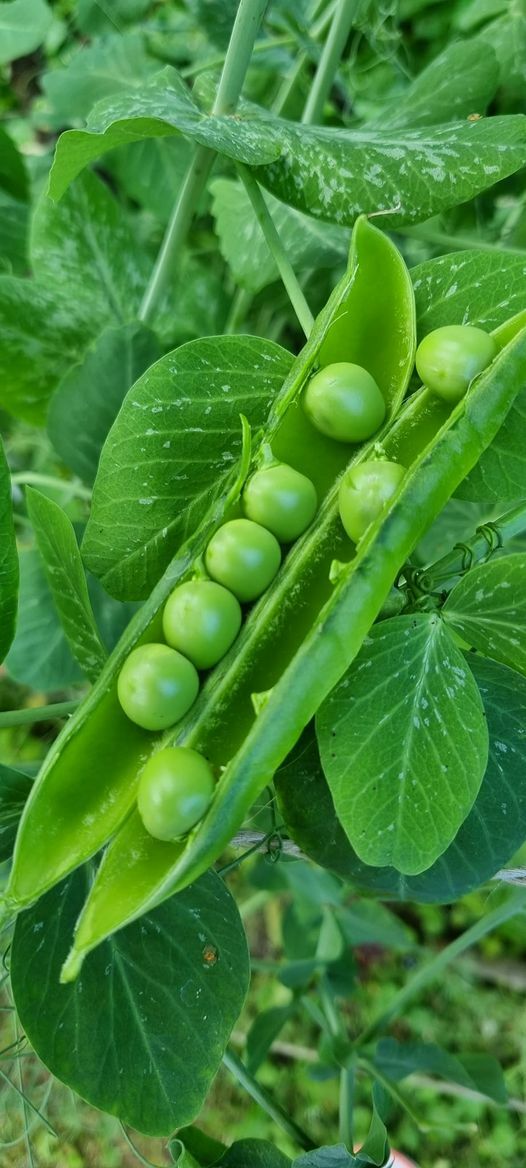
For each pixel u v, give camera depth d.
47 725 0.26
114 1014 0.12
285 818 0.12
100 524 0.13
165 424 0.12
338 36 0.17
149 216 0.24
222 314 0.22
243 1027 0.27
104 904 0.11
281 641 0.12
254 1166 0.14
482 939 0.27
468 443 0.11
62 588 0.13
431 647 0.11
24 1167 0.21
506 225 0.20
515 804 0.12
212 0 0.19
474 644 0.12
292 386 0.12
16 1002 0.12
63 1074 0.12
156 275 0.17
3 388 0.18
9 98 0.28
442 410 0.12
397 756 0.11
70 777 0.11
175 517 0.13
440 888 0.12
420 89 0.17
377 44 0.21
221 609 0.12
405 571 0.12
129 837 0.11
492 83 0.17
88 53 0.22
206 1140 0.15
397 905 0.27
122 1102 0.12
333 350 0.13
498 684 0.12
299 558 0.12
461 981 0.27
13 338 0.17
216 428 0.12
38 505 0.12
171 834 0.11
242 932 0.13
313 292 0.21
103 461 0.12
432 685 0.11
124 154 0.22
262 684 0.12
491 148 0.13
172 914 0.13
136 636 0.12
